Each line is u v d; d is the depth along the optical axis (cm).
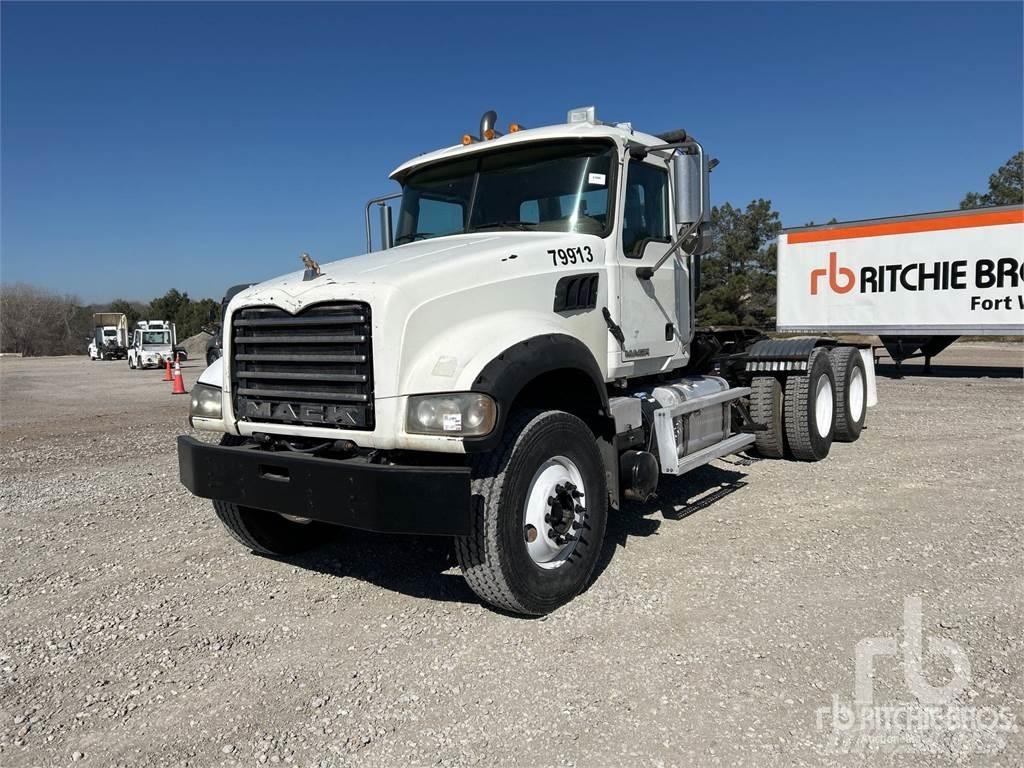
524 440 385
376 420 371
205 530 583
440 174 562
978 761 265
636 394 549
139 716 312
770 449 773
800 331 1858
